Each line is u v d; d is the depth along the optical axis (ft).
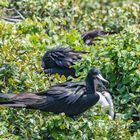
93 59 57.16
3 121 51.65
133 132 53.36
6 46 56.85
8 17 68.18
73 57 58.70
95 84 51.70
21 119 51.52
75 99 51.08
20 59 56.39
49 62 58.49
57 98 50.96
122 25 68.49
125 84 55.88
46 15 68.13
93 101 51.42
